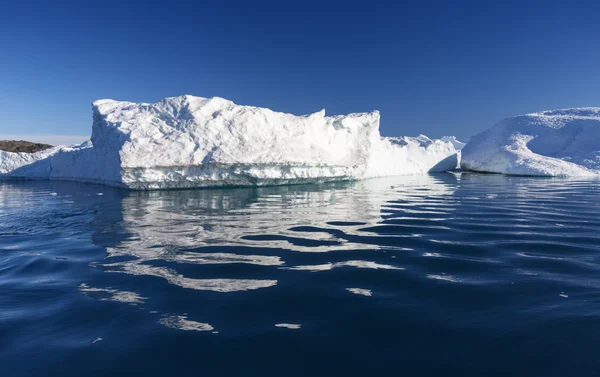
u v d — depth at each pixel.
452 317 2.61
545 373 1.97
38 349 2.28
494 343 2.27
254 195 10.34
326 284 3.27
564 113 31.02
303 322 2.58
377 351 2.21
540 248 4.38
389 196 9.99
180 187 11.95
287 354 2.20
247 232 5.41
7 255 4.35
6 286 3.32
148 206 8.22
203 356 2.19
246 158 11.65
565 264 3.74
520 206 7.97
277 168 12.53
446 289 3.12
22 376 2.02
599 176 19.20
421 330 2.45
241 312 2.74
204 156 11.53
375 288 3.17
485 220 6.27
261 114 13.30
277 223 6.09
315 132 14.98
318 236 5.12
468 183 14.72
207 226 5.87
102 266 3.86
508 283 3.23
